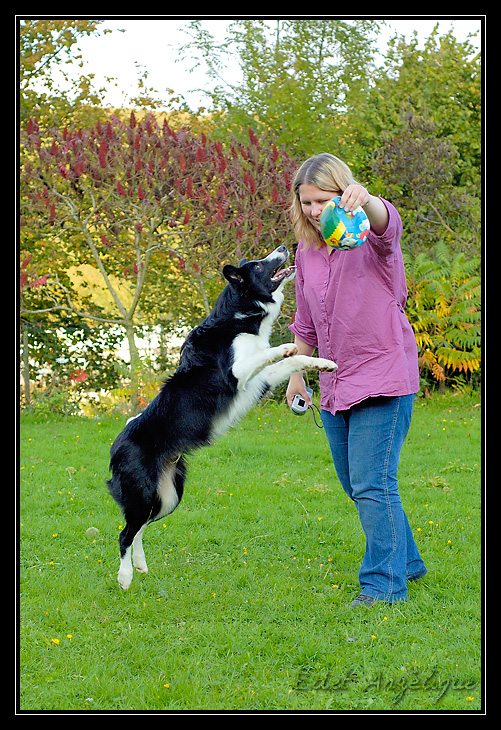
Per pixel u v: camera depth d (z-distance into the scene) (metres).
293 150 13.53
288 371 4.55
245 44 13.86
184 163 10.15
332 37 14.13
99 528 5.77
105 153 10.20
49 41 12.50
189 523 5.91
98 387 11.73
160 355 11.62
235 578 4.67
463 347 11.85
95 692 3.28
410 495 6.59
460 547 5.20
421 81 16.00
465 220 13.41
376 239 4.03
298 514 6.09
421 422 10.03
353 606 4.18
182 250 10.67
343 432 4.62
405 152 12.90
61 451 8.42
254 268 4.99
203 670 3.44
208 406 4.68
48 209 10.59
